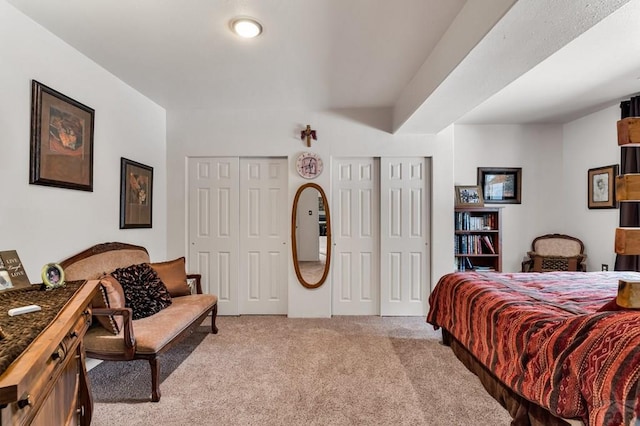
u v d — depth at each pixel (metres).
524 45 1.78
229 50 2.46
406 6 1.92
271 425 1.88
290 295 3.91
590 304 1.90
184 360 2.72
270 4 1.89
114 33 2.21
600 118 4.22
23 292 1.51
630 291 1.30
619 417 1.09
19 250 1.98
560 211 4.79
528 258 4.77
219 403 2.09
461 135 4.84
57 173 2.23
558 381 1.38
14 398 0.69
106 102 2.80
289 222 3.95
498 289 2.31
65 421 1.22
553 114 4.36
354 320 3.77
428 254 3.95
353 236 3.99
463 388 2.26
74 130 2.39
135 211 3.24
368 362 2.67
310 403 2.09
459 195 4.55
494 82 2.29
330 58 2.59
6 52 1.88
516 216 4.82
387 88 3.25
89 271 2.42
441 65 2.29
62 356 1.11
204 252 3.99
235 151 3.93
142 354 2.12
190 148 3.94
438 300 3.01
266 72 2.86
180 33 2.22
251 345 3.03
